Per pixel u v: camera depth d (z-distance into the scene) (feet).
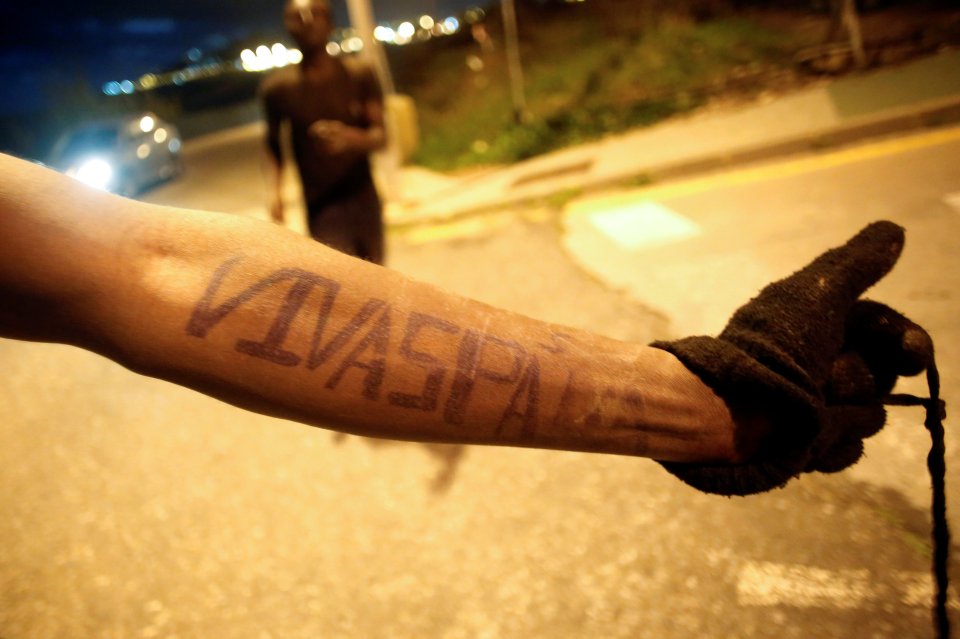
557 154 28.60
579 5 43.60
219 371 2.06
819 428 2.44
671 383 2.48
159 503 9.89
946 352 9.17
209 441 11.19
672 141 24.35
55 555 9.21
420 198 26.30
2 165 2.01
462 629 7.02
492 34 47.37
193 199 35.91
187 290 2.04
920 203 14.42
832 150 19.94
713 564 7.10
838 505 7.36
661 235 16.58
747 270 13.53
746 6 38.99
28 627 8.04
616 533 7.78
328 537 8.62
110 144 40.09
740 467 2.56
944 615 3.53
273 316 2.09
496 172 28.60
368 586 7.77
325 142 11.21
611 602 6.97
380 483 9.41
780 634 6.23
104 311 1.99
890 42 28.19
